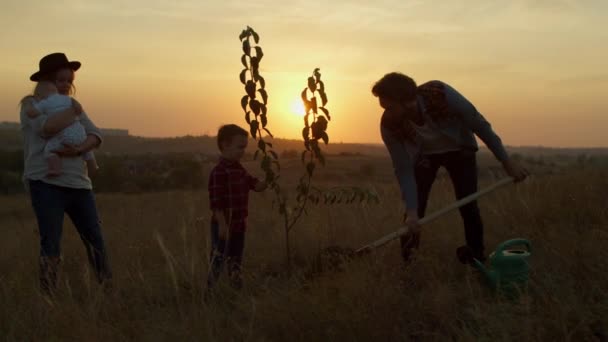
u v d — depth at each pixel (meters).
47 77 4.96
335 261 4.49
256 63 4.61
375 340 3.33
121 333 3.66
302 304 3.65
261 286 4.32
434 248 5.16
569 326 3.22
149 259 5.82
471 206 4.72
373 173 48.03
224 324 3.82
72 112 4.82
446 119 4.55
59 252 4.86
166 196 17.28
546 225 5.63
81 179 4.93
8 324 3.97
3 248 7.43
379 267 4.19
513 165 4.58
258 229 7.29
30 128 4.80
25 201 28.83
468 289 3.98
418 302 3.77
